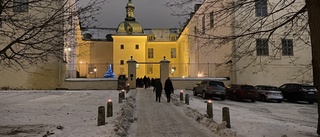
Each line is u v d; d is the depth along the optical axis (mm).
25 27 11625
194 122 12039
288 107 20922
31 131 9969
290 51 30172
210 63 35812
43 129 10281
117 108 15781
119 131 9500
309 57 30266
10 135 9352
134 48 56938
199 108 17281
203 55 39312
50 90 29344
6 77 30062
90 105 17625
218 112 15773
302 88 23969
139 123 11812
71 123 11445
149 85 39031
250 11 10984
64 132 9648
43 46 10773
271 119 14602
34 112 14461
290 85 25344
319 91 9125
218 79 30109
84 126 10664
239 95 24047
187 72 50875
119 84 30891
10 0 9656
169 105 18188
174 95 25094
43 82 30297
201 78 32969
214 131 10125
